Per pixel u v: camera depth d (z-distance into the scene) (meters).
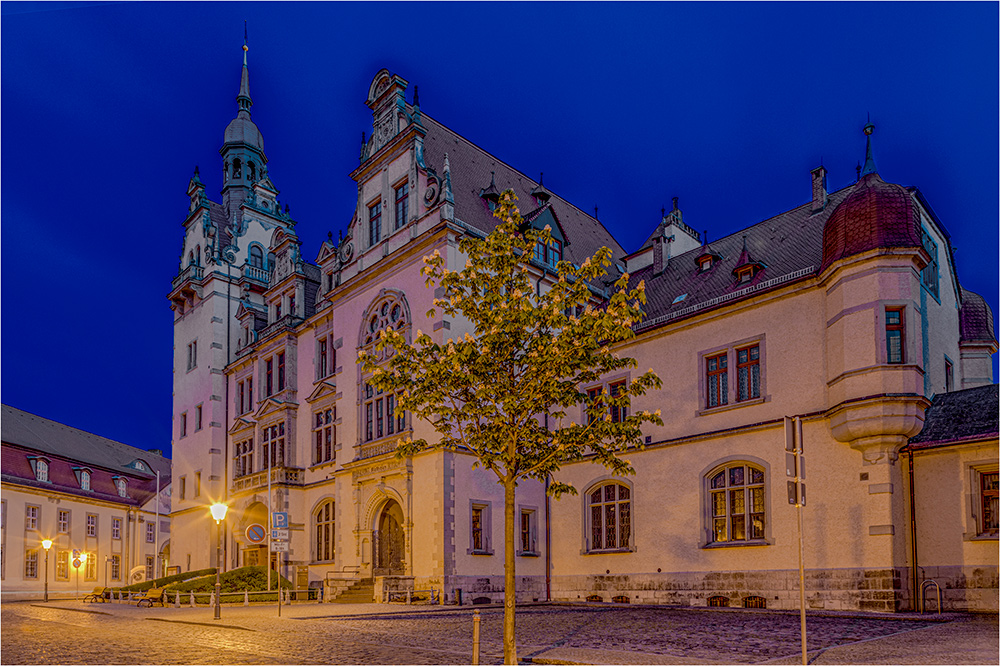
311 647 15.64
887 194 23.09
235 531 40.78
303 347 39.41
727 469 26.31
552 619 21.03
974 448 21.53
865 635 16.06
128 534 63.97
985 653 13.29
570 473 31.34
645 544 28.14
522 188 38.38
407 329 31.53
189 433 46.28
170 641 17.23
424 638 16.98
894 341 22.38
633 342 29.98
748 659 12.98
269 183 52.06
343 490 34.25
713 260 31.66
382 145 34.75
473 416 16.02
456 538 28.91
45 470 56.94
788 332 25.28
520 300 15.55
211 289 46.47
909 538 22.30
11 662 13.88
